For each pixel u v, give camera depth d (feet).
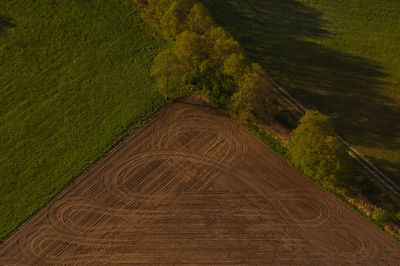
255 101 177.88
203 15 193.77
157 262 151.23
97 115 183.73
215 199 164.45
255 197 165.27
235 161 173.78
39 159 172.14
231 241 156.04
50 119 181.98
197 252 153.58
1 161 171.22
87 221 158.81
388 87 198.08
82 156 173.06
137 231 157.17
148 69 196.65
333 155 156.46
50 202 162.61
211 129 181.98
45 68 194.70
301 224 159.94
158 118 184.03
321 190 167.22
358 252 154.92
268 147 177.58
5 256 151.53
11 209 160.76
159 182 167.84
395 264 152.87
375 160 176.24
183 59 188.03
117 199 163.53
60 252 152.76
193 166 172.04
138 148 176.04
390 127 185.78
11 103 185.26
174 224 158.81
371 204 164.25
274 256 153.58
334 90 196.24
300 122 179.73
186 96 190.60
